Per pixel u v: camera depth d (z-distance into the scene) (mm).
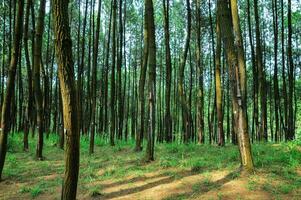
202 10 22188
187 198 7262
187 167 9438
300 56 25516
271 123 24875
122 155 13023
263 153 10594
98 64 31203
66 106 4809
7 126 9922
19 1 9844
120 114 22250
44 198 8492
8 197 8742
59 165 12078
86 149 16031
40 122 13195
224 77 23641
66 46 4785
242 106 8273
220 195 7148
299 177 7910
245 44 24016
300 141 11516
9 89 9750
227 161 9805
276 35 18219
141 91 15125
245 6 23609
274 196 6953
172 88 35812
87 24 26969
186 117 16859
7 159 12953
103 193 8289
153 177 8984
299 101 28234
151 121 10711
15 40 9844
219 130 14328
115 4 17406
